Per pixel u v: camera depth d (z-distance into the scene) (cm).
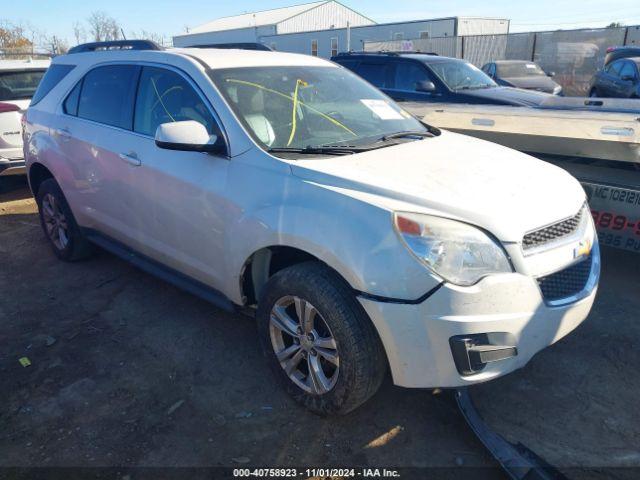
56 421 284
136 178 361
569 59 2008
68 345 357
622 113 458
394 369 246
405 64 899
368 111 369
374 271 236
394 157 299
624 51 1420
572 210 268
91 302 416
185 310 400
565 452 256
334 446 263
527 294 238
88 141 405
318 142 319
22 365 335
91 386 313
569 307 255
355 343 248
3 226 611
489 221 238
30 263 497
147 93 367
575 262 264
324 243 250
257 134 306
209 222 313
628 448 257
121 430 277
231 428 277
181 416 286
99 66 421
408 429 273
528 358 249
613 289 418
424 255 231
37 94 495
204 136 303
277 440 268
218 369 327
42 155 463
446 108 565
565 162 447
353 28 3164
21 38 3388
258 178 288
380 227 239
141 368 329
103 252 514
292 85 354
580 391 299
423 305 232
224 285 320
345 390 258
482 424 258
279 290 276
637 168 407
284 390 295
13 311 406
